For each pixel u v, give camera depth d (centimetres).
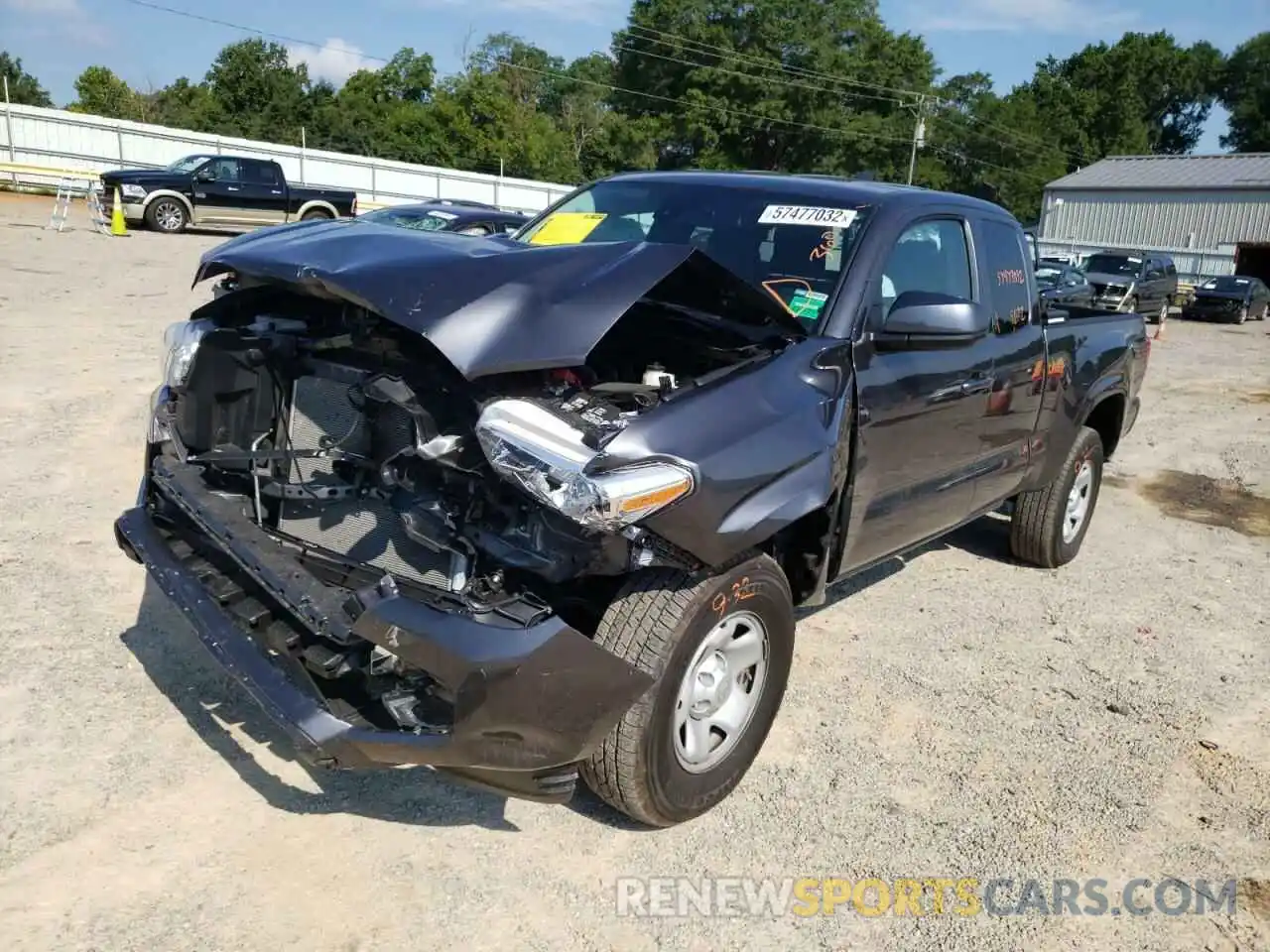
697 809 318
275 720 263
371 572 302
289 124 5812
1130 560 625
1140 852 328
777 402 317
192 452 352
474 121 5934
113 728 344
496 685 252
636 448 272
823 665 442
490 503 274
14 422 678
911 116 6294
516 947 266
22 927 255
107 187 2236
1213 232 4522
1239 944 290
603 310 278
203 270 339
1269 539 697
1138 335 623
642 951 269
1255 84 8619
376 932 266
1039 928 291
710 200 429
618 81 6334
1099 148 8244
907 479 398
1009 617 515
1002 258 475
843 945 278
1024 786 361
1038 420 507
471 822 315
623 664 272
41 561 467
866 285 373
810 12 6088
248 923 264
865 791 350
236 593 305
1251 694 448
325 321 332
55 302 1177
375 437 295
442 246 308
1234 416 1196
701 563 289
